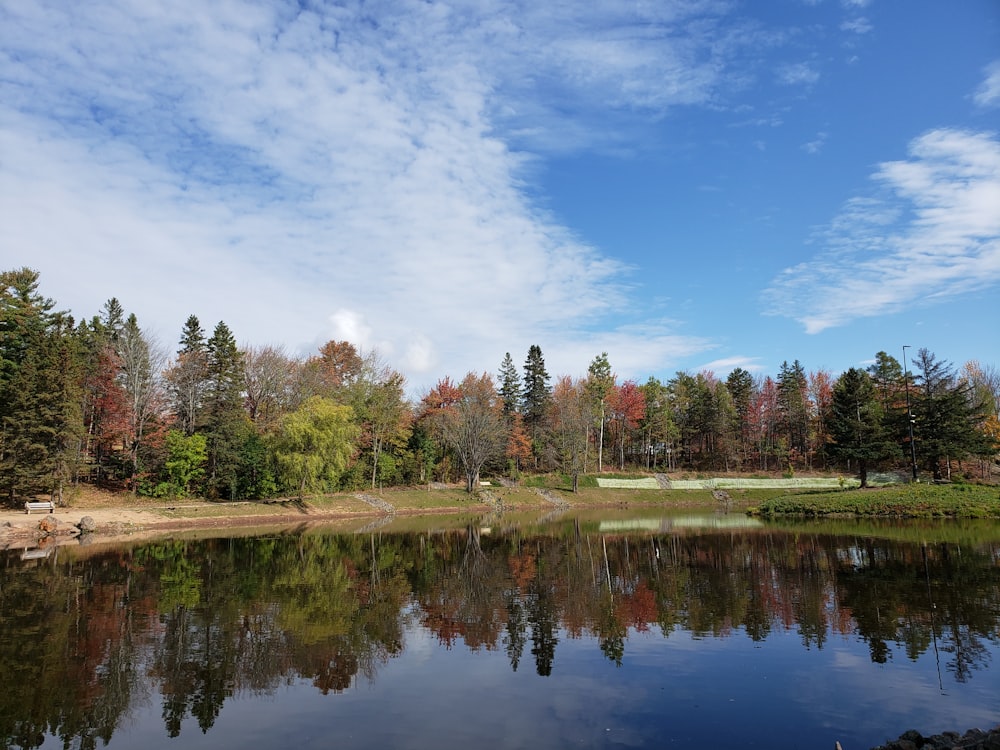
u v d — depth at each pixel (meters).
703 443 87.00
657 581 21.28
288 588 20.77
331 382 65.38
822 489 64.19
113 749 9.02
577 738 9.04
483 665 12.56
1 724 9.98
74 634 15.11
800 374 87.12
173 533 38.25
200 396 56.84
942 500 41.72
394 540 35.00
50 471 39.47
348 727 9.62
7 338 43.09
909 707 10.00
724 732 9.17
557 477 71.00
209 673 12.31
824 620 15.47
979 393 64.62
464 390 72.06
